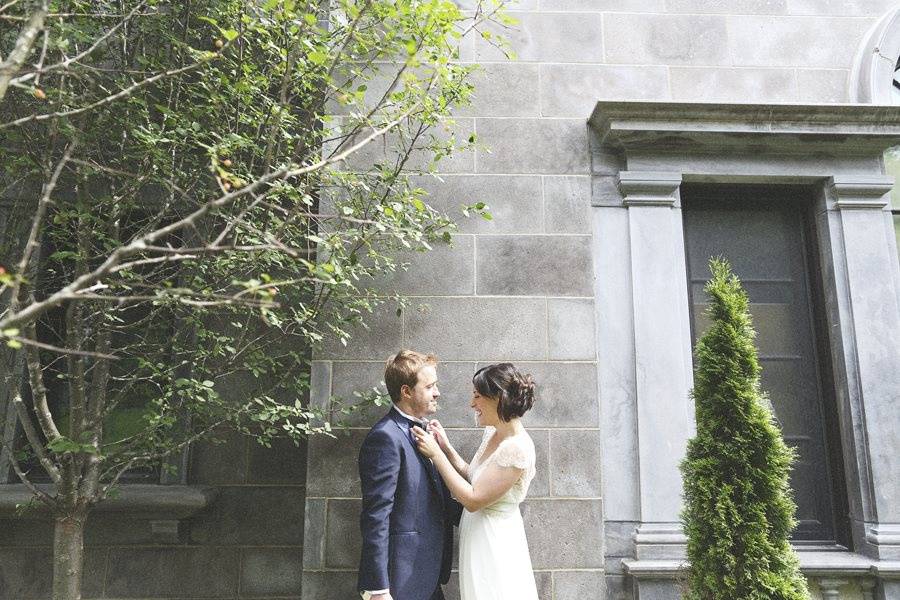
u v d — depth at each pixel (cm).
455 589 344
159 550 400
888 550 344
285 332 348
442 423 362
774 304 400
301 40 277
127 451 329
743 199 411
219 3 320
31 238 198
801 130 382
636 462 362
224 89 338
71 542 306
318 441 356
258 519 407
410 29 302
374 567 261
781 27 423
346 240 353
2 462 393
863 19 426
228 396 408
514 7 418
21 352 402
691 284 400
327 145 374
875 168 395
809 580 347
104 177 333
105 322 339
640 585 340
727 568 282
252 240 279
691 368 377
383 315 372
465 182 391
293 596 400
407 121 354
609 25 419
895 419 364
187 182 346
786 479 296
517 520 291
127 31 336
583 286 381
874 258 383
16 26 284
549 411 365
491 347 371
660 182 388
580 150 400
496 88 405
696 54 417
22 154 316
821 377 390
